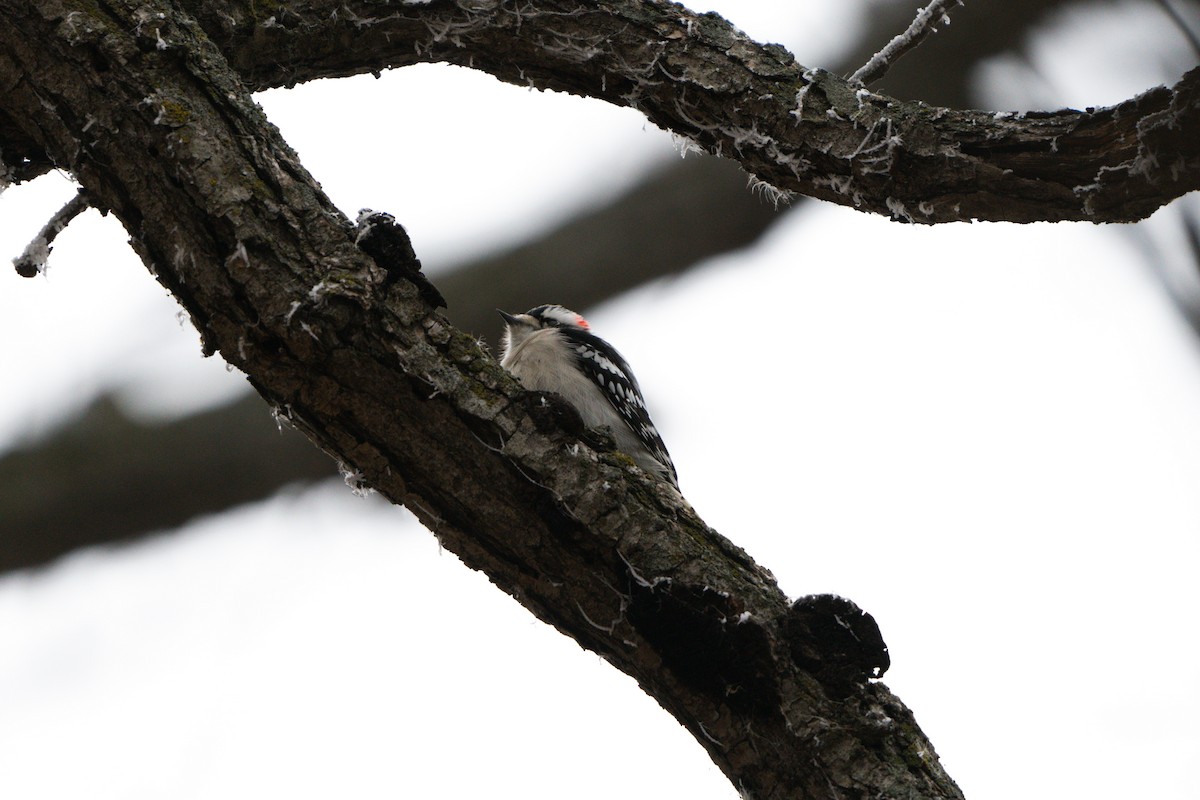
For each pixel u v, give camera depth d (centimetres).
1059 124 701
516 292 1605
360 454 664
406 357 642
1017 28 1501
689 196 1605
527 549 676
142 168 630
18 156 699
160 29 642
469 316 1596
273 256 625
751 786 692
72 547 1424
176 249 629
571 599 686
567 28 789
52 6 629
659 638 677
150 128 629
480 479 664
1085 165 695
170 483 1440
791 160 768
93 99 630
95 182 642
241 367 647
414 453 660
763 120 765
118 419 1440
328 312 623
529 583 688
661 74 781
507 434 658
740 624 669
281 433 1457
